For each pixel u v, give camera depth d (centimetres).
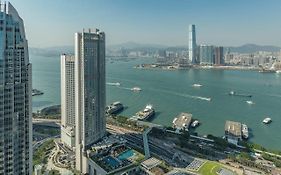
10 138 17088
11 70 16725
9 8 16800
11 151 17200
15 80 17025
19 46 17100
